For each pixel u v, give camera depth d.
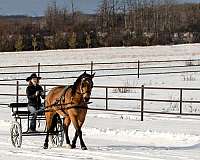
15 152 12.46
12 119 19.56
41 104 14.15
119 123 17.72
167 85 31.88
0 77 39.78
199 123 17.53
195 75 38.84
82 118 12.51
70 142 14.41
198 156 11.47
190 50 65.94
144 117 19.55
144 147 13.27
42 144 13.99
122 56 59.97
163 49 67.94
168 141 14.43
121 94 28.03
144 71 43.19
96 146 13.51
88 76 12.33
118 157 11.37
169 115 20.16
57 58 58.94
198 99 25.28
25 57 60.62
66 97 12.52
